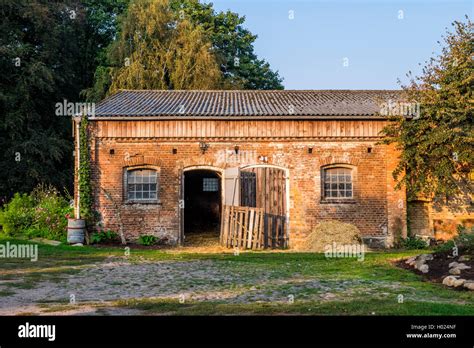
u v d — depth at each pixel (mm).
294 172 21094
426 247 20750
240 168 21062
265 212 20891
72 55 39781
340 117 20859
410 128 20047
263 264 15148
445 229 21484
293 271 13695
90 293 10547
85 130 20891
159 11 37438
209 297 10094
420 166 20156
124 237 20859
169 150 21141
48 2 36125
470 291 10469
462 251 13492
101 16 42406
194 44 37031
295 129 21141
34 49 35312
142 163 21062
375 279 12203
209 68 36656
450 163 19594
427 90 20625
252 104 23453
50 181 33125
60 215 21109
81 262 15258
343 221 21047
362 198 21094
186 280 12211
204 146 21047
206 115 20812
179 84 36156
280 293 10500
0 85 33250
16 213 21016
